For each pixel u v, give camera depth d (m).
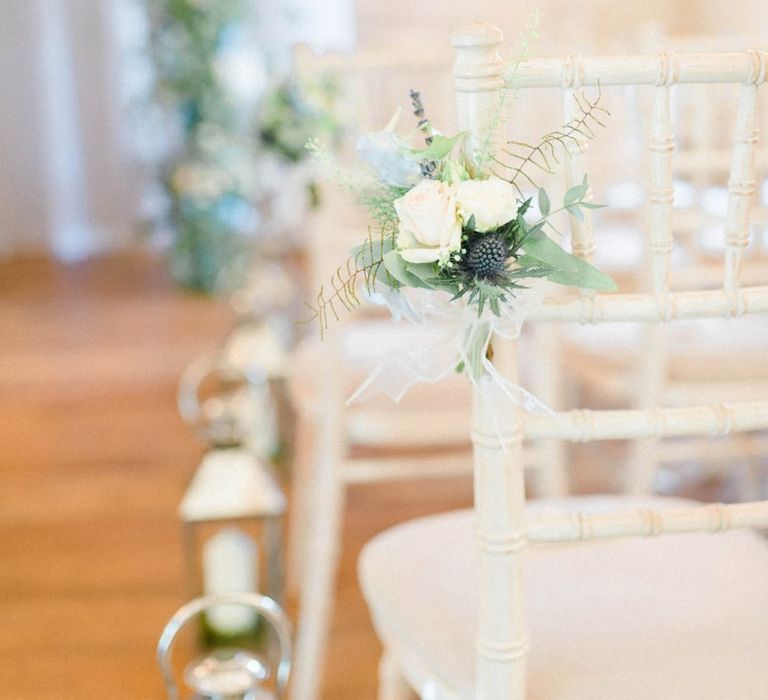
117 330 4.64
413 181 0.92
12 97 6.32
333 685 2.00
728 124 2.18
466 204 0.87
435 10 5.09
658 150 0.93
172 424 3.43
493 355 0.95
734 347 1.94
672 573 1.26
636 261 2.14
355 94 1.81
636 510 1.02
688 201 2.05
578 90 0.91
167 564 2.49
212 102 5.26
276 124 2.28
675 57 0.89
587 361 2.00
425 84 2.25
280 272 3.72
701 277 1.69
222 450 1.95
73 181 6.52
